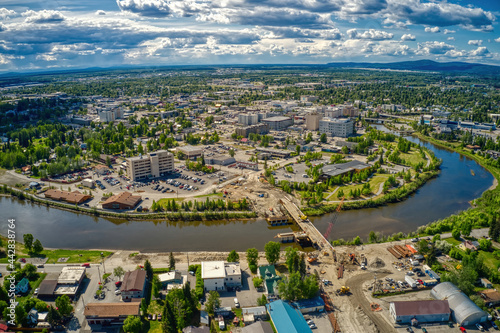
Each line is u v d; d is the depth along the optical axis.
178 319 178.50
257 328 171.25
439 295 199.12
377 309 194.00
